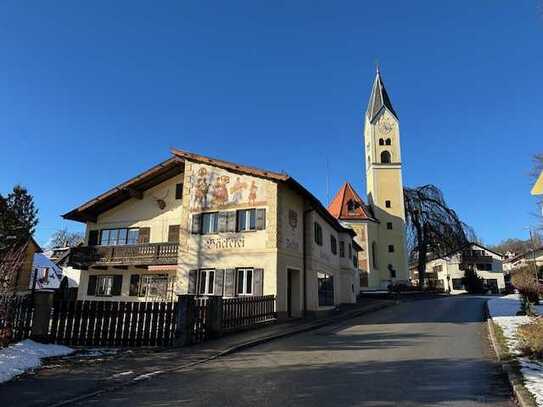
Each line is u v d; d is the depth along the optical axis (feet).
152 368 32.45
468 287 216.74
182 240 81.71
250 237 75.36
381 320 73.51
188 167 84.53
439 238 187.93
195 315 45.85
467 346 43.06
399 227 199.31
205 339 47.24
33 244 127.44
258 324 61.67
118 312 43.39
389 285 176.04
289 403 23.45
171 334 43.24
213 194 80.69
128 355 37.63
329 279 103.60
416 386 27.09
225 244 77.20
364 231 190.19
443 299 137.49
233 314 55.16
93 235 98.94
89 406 23.25
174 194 92.73
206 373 31.27
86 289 97.04
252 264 73.87
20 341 39.99
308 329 60.44
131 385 27.71
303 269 84.17
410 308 100.58
